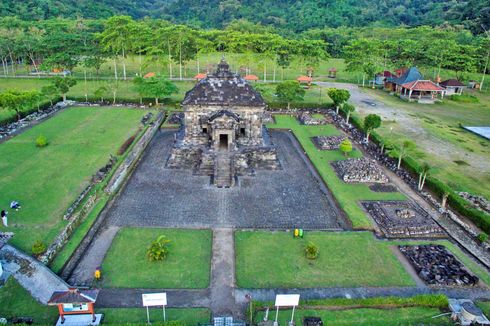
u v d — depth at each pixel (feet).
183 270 122.62
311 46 421.18
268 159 203.72
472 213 152.46
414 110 317.42
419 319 103.14
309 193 176.76
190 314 105.09
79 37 415.23
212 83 207.92
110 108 305.53
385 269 125.80
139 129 254.88
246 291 114.73
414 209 161.79
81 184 175.01
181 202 165.07
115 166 194.80
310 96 358.23
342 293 115.03
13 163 195.52
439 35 494.59
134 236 139.74
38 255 123.24
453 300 107.14
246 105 202.69
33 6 623.77
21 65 465.06
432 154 220.43
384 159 212.84
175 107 311.88
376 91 387.96
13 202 152.46
